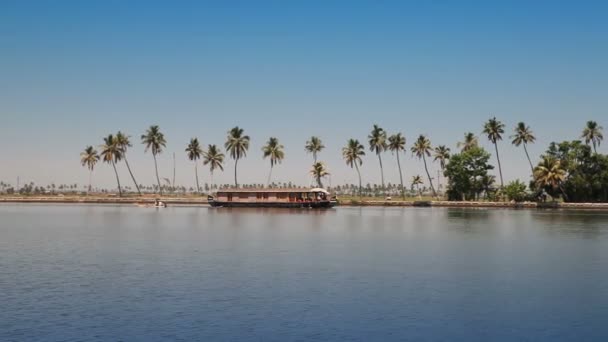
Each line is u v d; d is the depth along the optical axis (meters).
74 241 68.25
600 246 65.06
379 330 28.34
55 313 31.27
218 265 48.44
